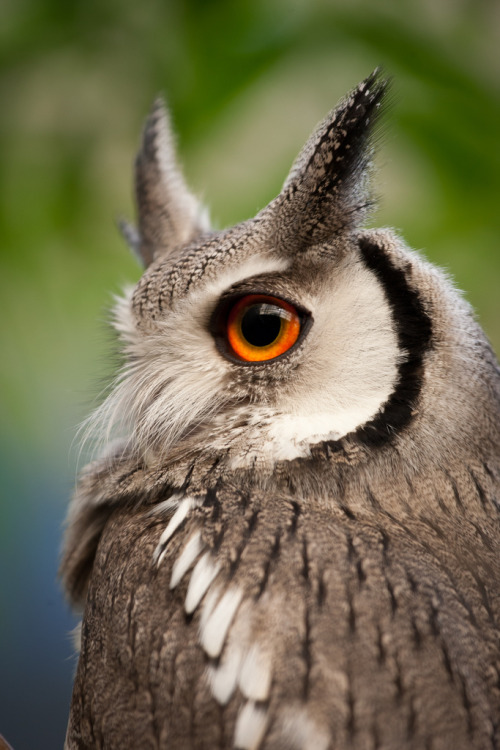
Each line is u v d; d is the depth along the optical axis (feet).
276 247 5.04
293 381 5.04
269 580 4.95
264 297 5.05
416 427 5.03
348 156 5.04
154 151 5.30
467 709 4.91
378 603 4.94
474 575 4.99
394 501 5.02
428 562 4.98
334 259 5.04
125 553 5.02
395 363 5.03
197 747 4.92
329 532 4.98
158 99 5.33
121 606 4.99
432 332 5.04
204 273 5.06
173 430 5.08
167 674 4.95
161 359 5.09
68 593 5.16
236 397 5.06
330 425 5.03
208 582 4.96
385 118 5.07
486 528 5.02
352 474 5.02
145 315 5.10
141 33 5.42
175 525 5.01
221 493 5.02
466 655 4.93
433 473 5.03
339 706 4.90
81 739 5.00
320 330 5.03
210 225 5.29
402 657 4.91
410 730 4.89
